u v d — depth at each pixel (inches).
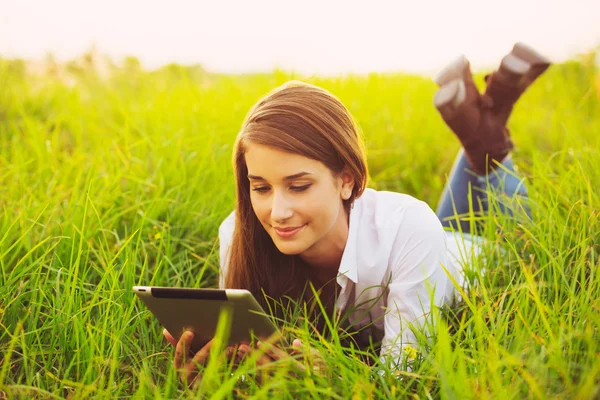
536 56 142.7
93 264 119.9
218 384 87.6
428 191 197.8
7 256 124.6
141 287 92.7
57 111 220.8
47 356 106.3
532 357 86.0
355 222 110.3
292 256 114.4
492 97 145.0
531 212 128.6
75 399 88.8
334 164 99.5
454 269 121.5
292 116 96.9
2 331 108.5
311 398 87.9
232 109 211.9
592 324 92.9
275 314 113.7
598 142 149.3
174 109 211.2
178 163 169.3
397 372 88.8
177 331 98.3
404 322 105.0
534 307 98.2
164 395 93.7
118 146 181.2
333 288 118.3
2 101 222.4
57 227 130.0
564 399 79.2
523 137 207.3
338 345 91.0
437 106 143.6
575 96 251.0
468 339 95.0
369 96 248.2
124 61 274.1
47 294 115.2
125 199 147.6
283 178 96.9
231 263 113.9
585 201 129.5
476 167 148.1
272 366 89.0
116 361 97.6
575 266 108.9
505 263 117.1
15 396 97.0
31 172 173.8
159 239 136.1
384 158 209.5
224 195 155.1
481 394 78.8
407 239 108.6
